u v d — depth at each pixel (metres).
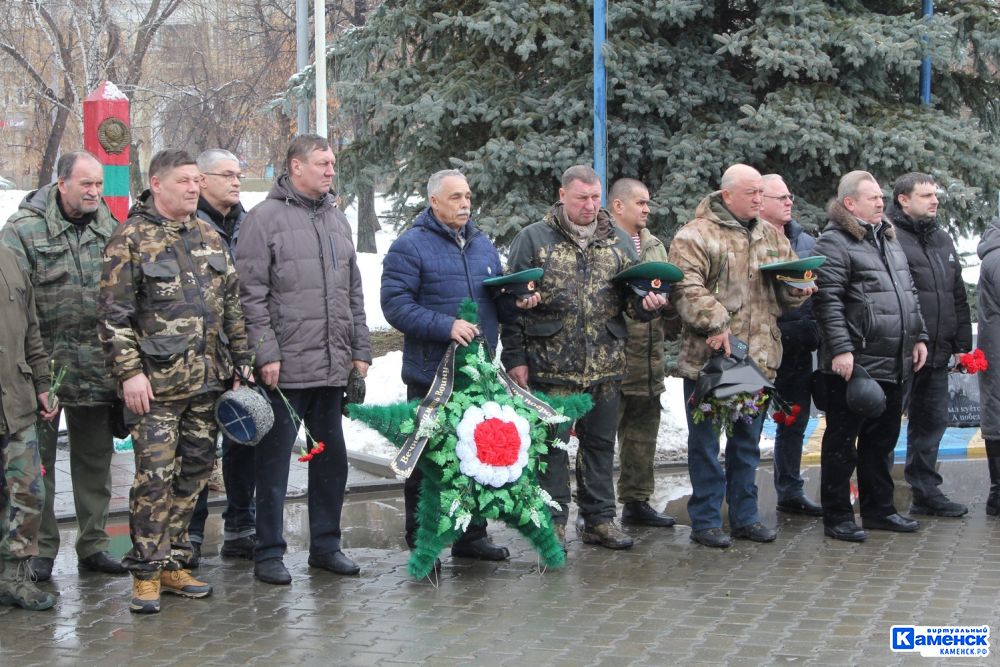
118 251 5.69
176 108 31.64
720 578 6.32
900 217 7.88
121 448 9.87
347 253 6.46
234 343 6.05
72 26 28.34
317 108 11.46
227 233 7.00
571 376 6.82
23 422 5.74
